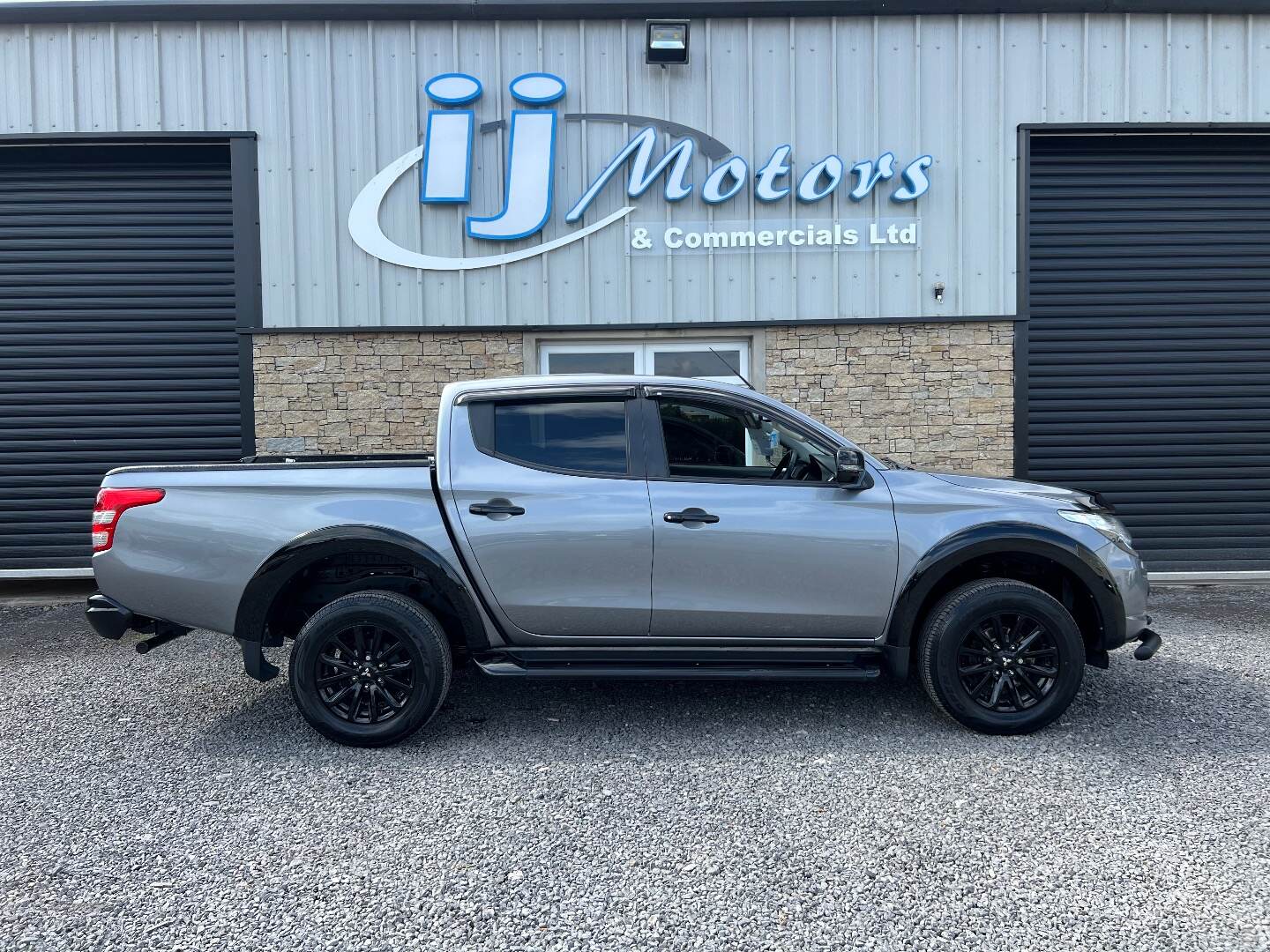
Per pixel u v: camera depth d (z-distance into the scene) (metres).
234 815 3.06
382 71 7.15
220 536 3.68
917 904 2.46
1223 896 2.48
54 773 3.46
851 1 7.05
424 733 3.88
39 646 5.54
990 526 3.71
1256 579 7.41
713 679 3.73
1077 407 7.50
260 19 7.10
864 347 7.24
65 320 7.41
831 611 3.75
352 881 2.61
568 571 3.72
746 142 7.20
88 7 7.02
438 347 7.25
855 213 7.21
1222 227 7.51
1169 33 7.20
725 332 7.28
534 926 2.36
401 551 3.68
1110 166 7.46
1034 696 3.75
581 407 3.89
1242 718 3.99
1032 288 7.49
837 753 3.59
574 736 3.82
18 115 7.16
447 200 7.14
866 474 3.83
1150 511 7.51
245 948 2.26
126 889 2.56
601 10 7.06
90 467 7.44
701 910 2.44
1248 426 7.52
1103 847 2.78
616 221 7.23
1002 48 7.16
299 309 7.22
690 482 3.78
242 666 5.05
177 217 7.44
